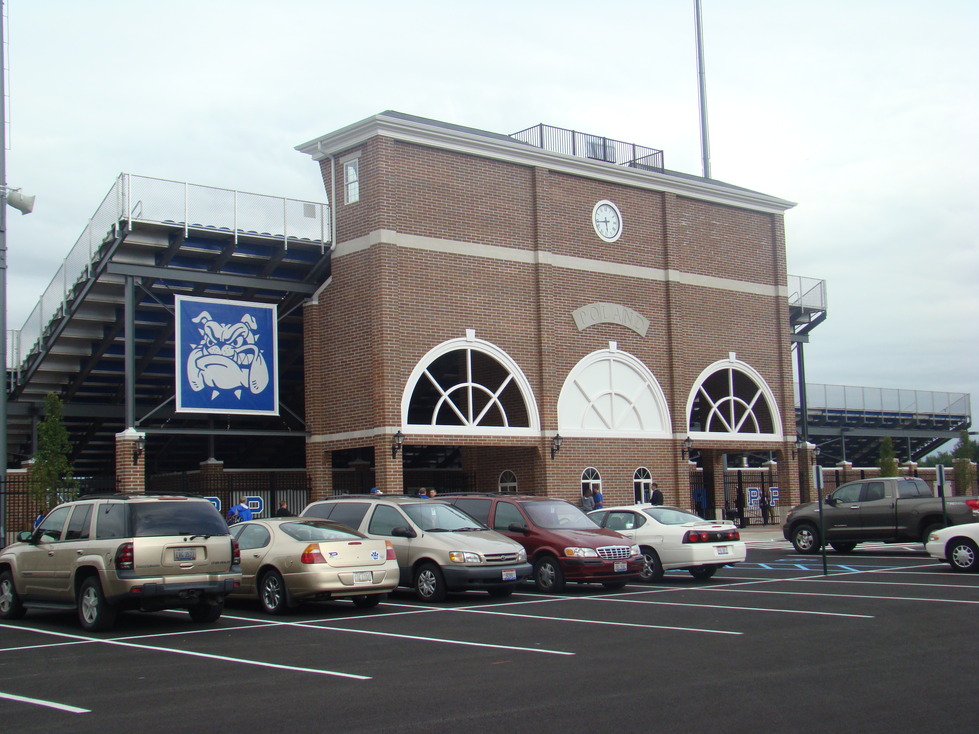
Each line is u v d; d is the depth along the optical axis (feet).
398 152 92.43
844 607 48.65
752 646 37.60
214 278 90.17
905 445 192.54
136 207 82.84
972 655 35.01
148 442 109.40
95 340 94.38
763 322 120.06
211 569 45.70
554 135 107.65
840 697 28.48
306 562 49.85
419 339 91.61
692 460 112.47
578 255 103.55
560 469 99.55
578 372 102.27
